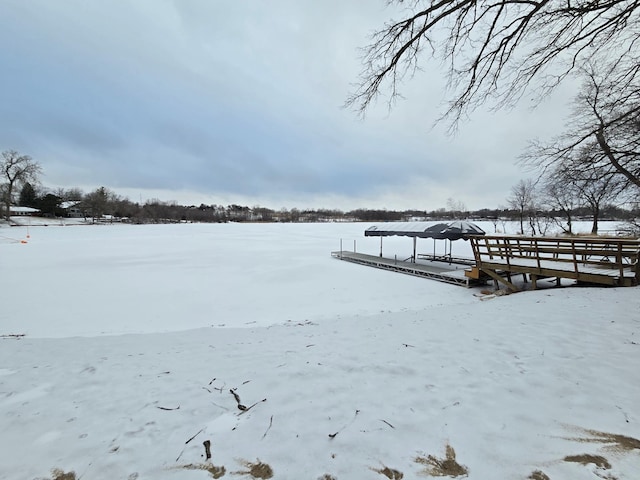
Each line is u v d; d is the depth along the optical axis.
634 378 2.35
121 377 2.77
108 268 13.76
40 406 2.26
